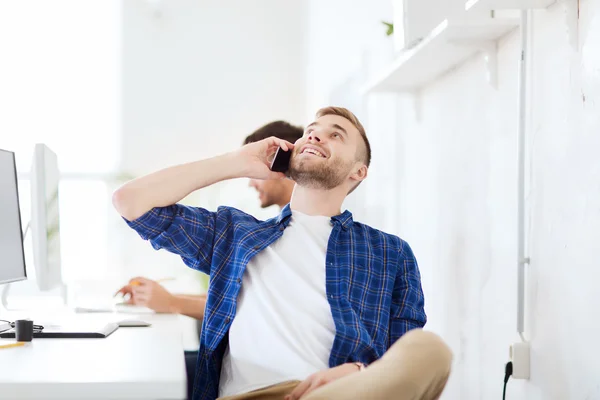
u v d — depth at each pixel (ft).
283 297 5.24
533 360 5.56
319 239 5.58
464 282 7.18
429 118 8.38
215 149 18.56
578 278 4.87
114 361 4.15
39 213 6.37
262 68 18.60
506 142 6.16
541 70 5.46
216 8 18.52
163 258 17.74
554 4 5.24
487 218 6.59
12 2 18.12
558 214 5.17
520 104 5.74
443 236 7.84
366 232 5.81
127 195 5.23
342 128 5.80
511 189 6.04
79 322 6.21
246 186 16.05
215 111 18.53
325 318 5.20
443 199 7.86
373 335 5.40
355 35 12.48
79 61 18.33
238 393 4.97
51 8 18.24
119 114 18.39
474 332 6.89
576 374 4.88
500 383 6.22
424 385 2.94
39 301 11.86
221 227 5.66
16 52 18.16
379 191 10.80
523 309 5.71
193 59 18.49
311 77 17.70
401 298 5.74
